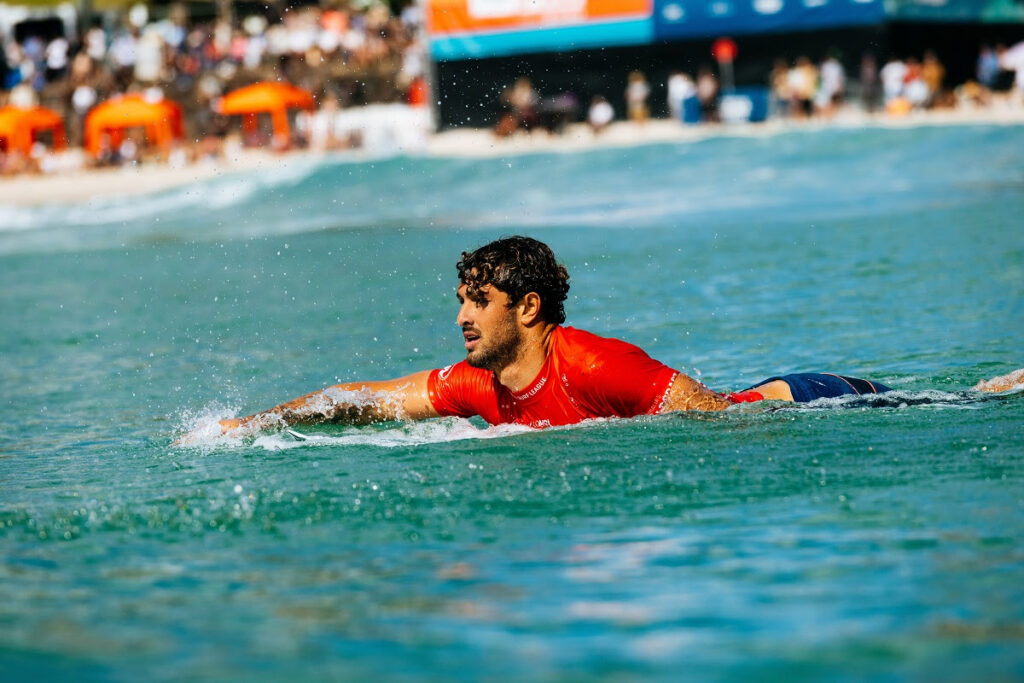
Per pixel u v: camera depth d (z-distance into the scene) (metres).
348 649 7.66
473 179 64.62
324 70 91.31
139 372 21.27
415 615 8.23
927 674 6.98
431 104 86.50
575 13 82.38
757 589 8.42
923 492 10.58
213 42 94.62
